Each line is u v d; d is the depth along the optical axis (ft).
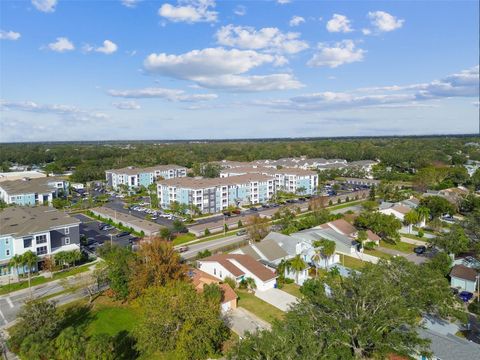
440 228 285.43
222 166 610.65
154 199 390.83
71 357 108.68
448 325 139.03
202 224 318.86
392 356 116.88
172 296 128.36
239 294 176.76
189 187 363.97
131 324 149.07
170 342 118.62
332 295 127.44
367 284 117.08
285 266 193.36
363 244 244.63
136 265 163.84
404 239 269.64
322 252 212.02
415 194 413.18
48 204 376.07
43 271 208.64
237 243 261.65
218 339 125.90
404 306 119.85
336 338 108.68
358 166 606.55
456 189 400.26
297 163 625.00
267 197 428.97
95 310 161.48
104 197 452.76
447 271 185.68
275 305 164.35
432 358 113.29
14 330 131.03
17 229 211.61
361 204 396.57
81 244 259.39
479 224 234.99
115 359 122.93
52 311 133.18
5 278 199.52
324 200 380.78
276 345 92.63
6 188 378.73
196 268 206.90
